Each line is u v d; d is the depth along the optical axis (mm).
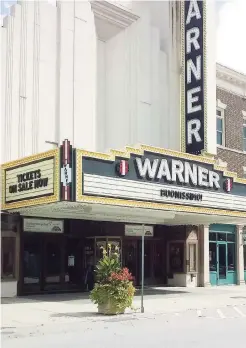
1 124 19938
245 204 22953
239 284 28531
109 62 24984
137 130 24906
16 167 18688
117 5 24828
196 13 25953
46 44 21750
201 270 26250
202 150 24797
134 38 25625
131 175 18109
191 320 13867
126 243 24062
